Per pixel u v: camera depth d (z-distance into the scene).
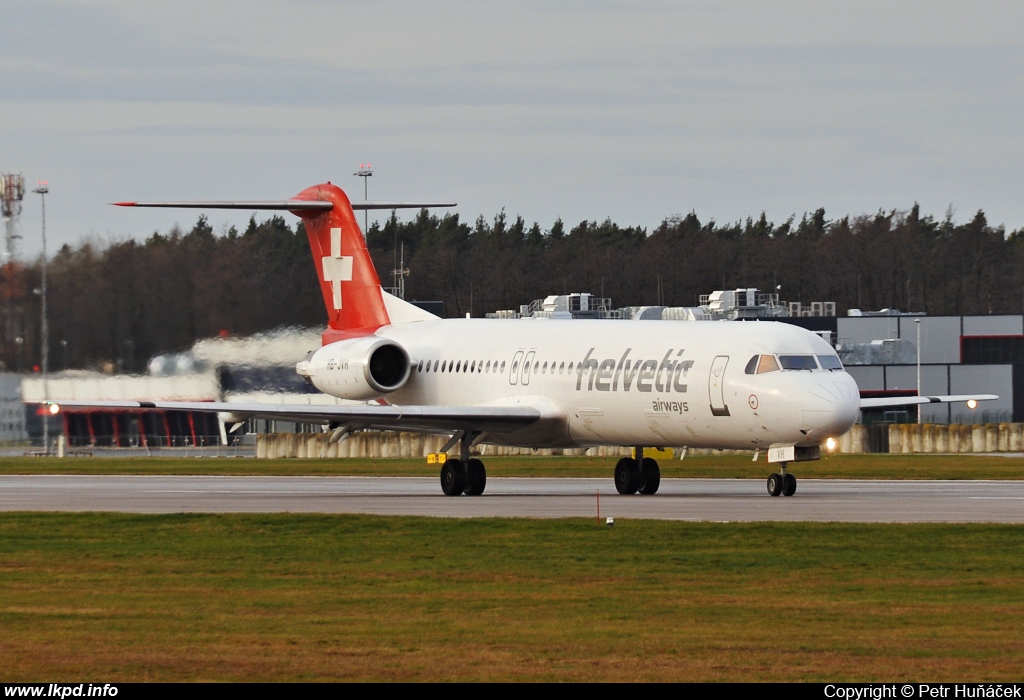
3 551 96.62
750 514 114.25
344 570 84.81
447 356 164.50
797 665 57.53
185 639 63.41
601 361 145.50
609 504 127.62
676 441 140.75
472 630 65.19
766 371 131.38
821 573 81.88
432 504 130.75
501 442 156.75
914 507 121.44
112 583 80.81
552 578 80.75
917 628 65.19
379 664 58.06
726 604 71.75
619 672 56.41
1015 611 69.50
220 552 94.38
